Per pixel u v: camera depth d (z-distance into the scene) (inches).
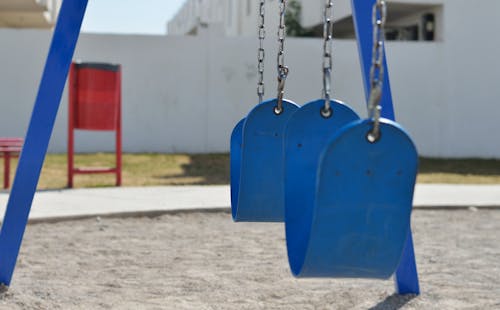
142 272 175.5
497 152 657.0
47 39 589.3
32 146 151.1
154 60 608.7
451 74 652.1
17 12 813.2
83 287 157.2
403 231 90.1
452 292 154.3
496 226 264.5
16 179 150.9
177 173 466.3
